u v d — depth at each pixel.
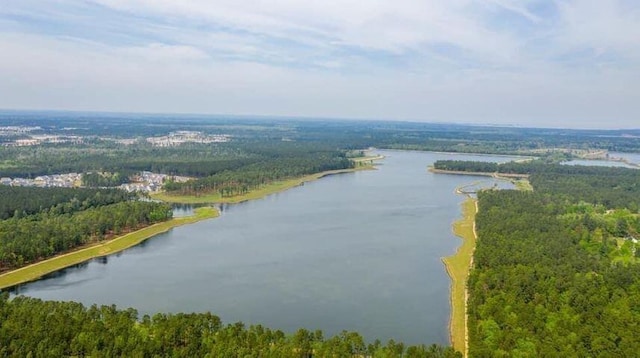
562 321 188.00
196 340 174.75
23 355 162.62
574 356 163.62
